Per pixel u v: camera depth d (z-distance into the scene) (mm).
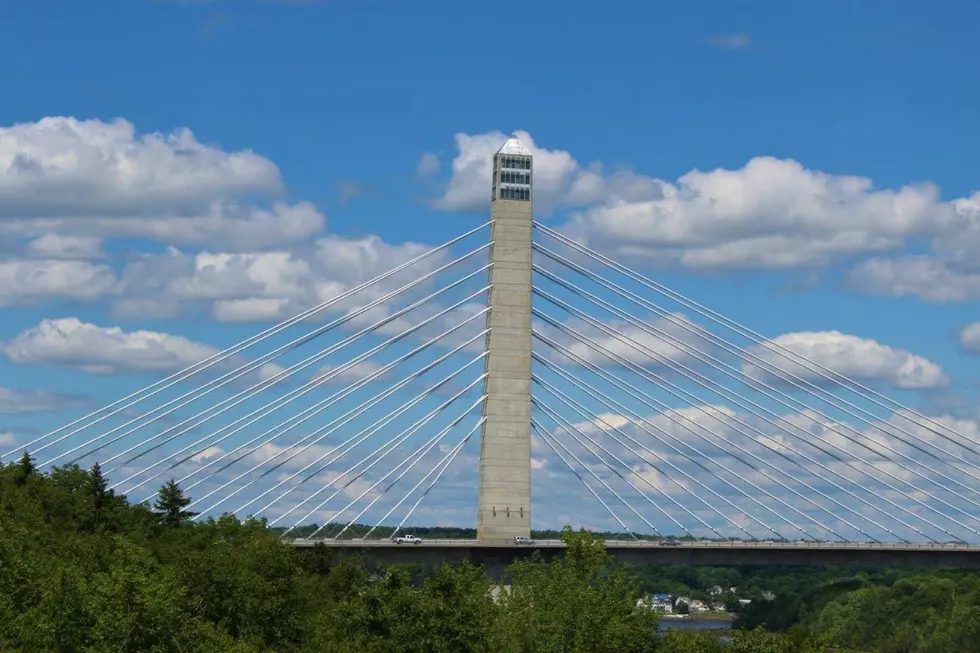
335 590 187000
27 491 190375
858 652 163250
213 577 150875
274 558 167875
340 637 138875
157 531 197125
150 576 142625
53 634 129000
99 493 198375
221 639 132875
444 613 140125
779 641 151125
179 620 132625
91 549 164625
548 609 157625
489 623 151000
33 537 165375
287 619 153250
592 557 171250
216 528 195250
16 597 138875
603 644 151000
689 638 153125
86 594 133625
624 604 159125
